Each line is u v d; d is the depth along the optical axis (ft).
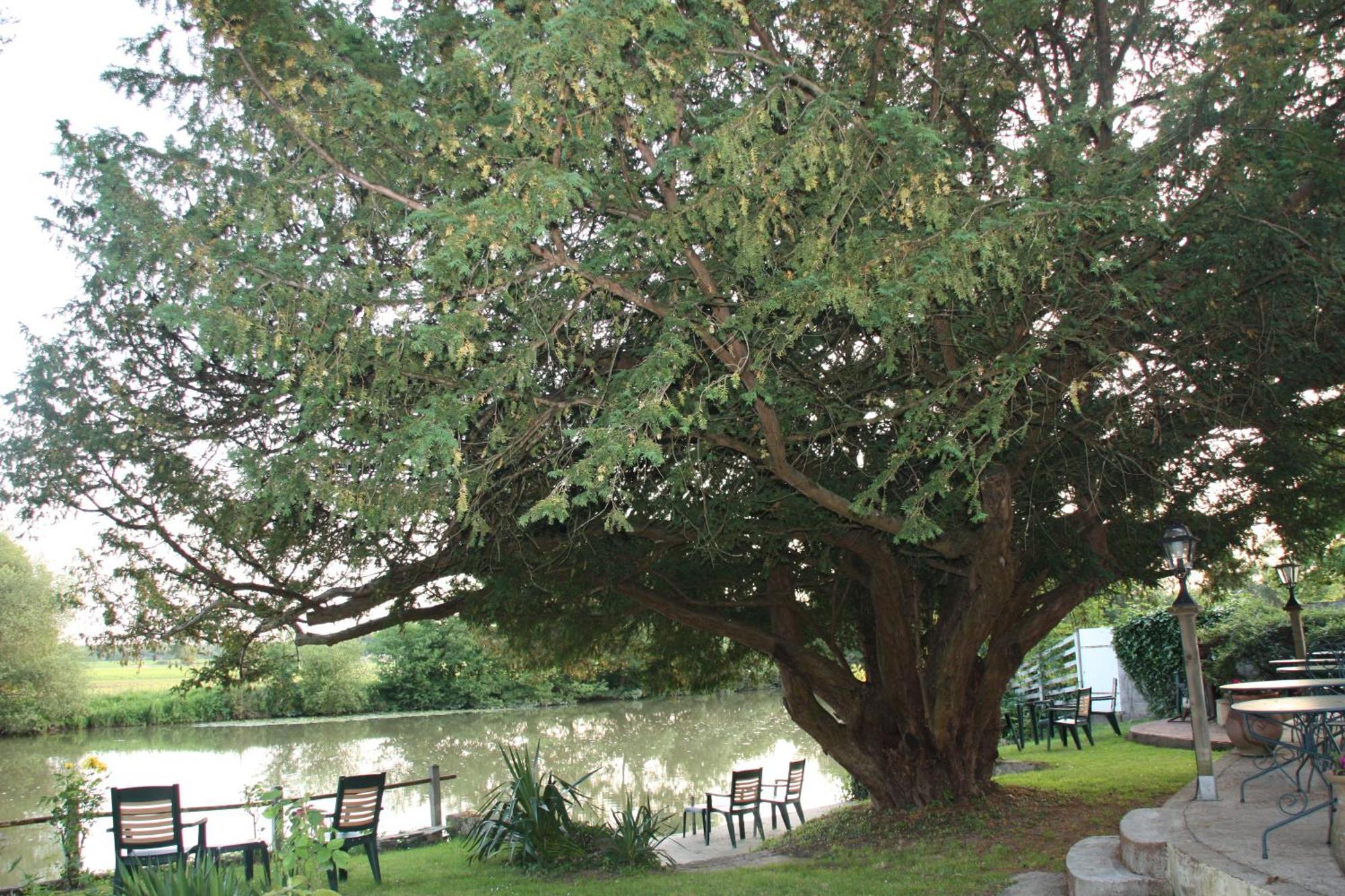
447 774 69.82
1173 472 33.91
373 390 21.01
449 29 22.18
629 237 21.74
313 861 17.48
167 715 138.82
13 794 68.64
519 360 20.25
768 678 57.72
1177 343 26.53
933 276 19.13
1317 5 24.47
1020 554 36.24
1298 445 30.96
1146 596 51.49
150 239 19.43
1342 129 25.40
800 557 41.04
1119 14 29.99
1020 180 20.36
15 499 28.84
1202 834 20.54
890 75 29.14
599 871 33.35
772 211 20.26
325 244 22.99
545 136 18.93
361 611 36.42
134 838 30.22
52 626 127.24
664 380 19.17
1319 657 46.32
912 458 27.43
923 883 26.84
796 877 29.37
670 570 41.01
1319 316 24.08
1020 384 26.03
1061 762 48.06
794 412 25.62
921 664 43.39
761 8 25.81
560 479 23.90
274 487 20.74
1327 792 24.32
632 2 17.35
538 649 47.52
